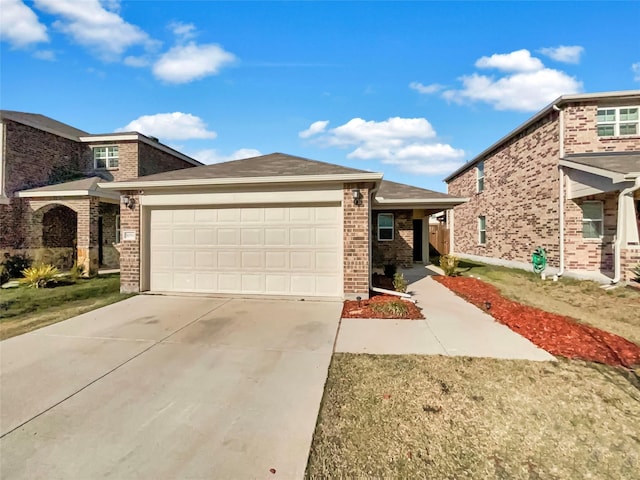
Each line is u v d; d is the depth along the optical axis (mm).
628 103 11352
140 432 3070
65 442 2928
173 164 20578
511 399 3619
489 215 17609
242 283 8594
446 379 4070
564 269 11539
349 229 8016
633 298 8281
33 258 13586
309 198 8156
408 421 3234
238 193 8430
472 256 20109
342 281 8109
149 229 8984
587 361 4594
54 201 13391
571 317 6812
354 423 3205
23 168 14406
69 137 16672
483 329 6016
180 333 5770
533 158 13383
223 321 6445
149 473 2568
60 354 4855
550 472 2594
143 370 4348
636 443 2928
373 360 4637
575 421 3238
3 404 3523
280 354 4867
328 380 4059
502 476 2555
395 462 2695
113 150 17562
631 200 9273
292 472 2588
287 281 8430
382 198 13703
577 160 10820
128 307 7430
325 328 6043
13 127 14023
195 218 8773
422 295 9117
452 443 2922
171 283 8914
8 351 4957
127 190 8875
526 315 6867
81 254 12914
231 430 3098
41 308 7699
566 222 11516
